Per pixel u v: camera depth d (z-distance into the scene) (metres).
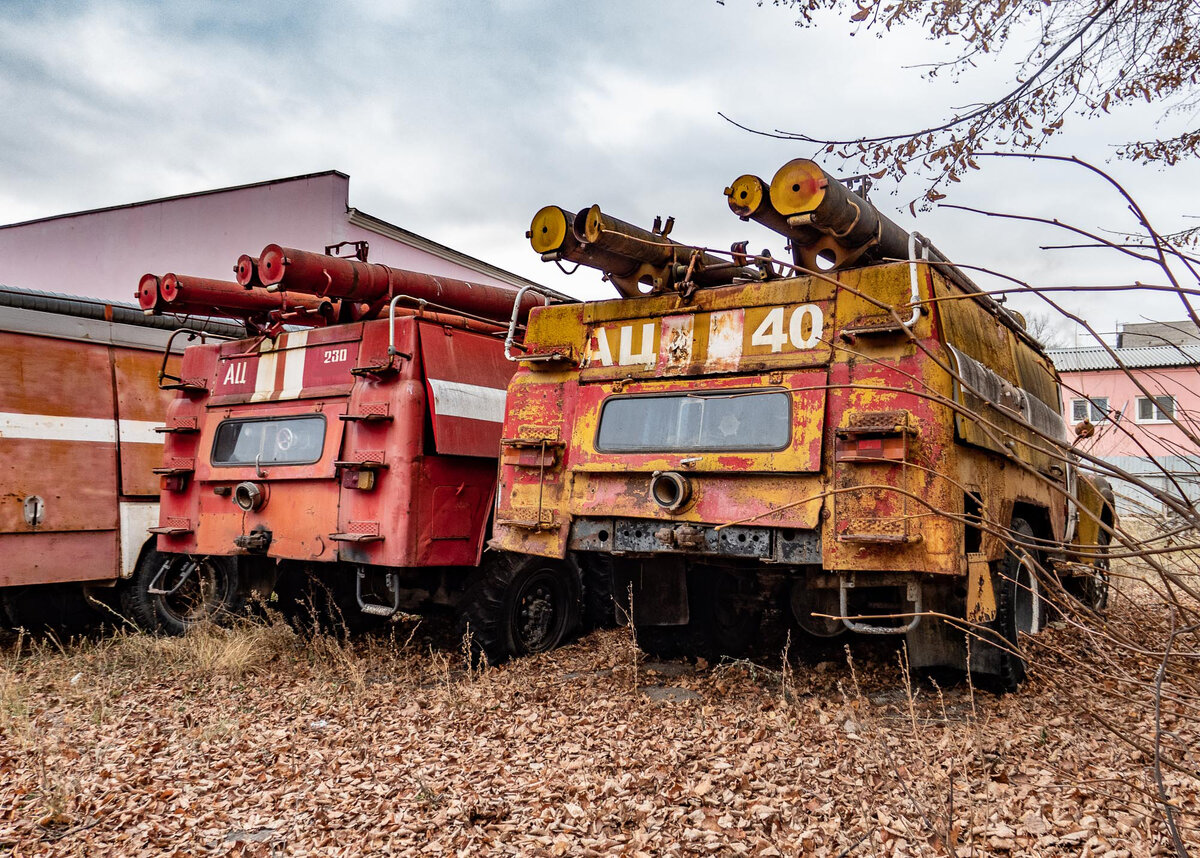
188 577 8.51
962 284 5.53
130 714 5.63
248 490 7.13
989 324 6.04
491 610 6.63
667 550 5.29
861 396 4.80
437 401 6.61
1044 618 6.55
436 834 3.63
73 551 7.98
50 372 7.98
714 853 3.38
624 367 5.75
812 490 4.86
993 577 5.31
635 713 5.31
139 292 7.42
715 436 5.24
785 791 3.91
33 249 22.22
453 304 7.91
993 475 5.38
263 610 8.07
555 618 7.27
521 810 3.84
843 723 4.91
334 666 6.81
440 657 6.89
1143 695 5.05
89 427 8.19
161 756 4.77
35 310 7.96
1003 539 2.60
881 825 3.49
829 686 5.82
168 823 3.85
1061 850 3.28
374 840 3.61
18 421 7.70
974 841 3.36
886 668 6.23
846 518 4.70
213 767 4.55
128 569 8.34
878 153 4.72
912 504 4.54
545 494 5.88
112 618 8.73
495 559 6.85
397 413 6.52
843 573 4.81
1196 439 2.29
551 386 6.02
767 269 5.50
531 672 6.48
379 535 6.45
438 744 4.84
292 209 19.02
